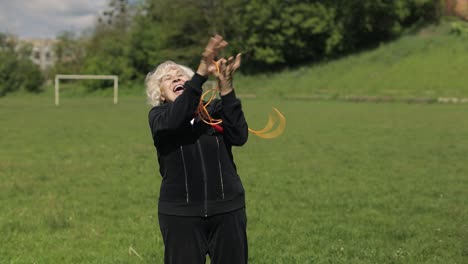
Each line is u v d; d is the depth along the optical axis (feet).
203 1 196.44
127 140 59.62
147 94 12.15
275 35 181.37
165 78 11.91
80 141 58.75
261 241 22.00
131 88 198.59
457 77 135.95
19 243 21.80
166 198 11.46
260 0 180.96
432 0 173.99
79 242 22.00
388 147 52.37
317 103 128.57
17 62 208.33
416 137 60.49
